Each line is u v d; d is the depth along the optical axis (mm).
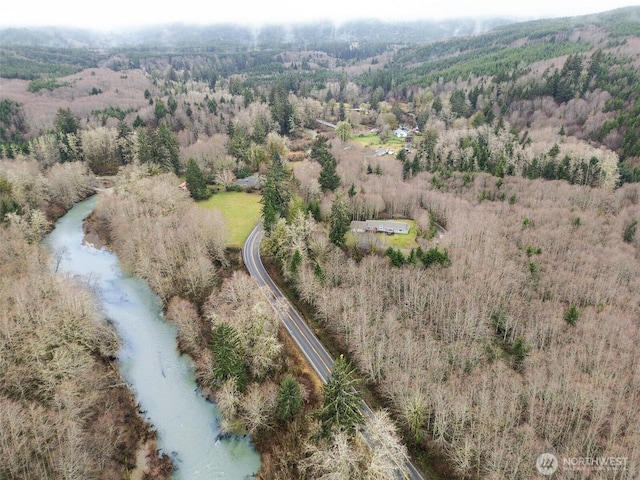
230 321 79562
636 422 60531
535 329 80062
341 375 61406
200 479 65500
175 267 106250
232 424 72500
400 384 67875
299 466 62062
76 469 58500
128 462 67188
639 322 82812
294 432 68750
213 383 78375
